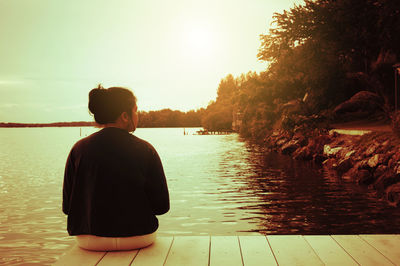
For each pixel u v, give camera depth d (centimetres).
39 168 3841
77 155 346
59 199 1986
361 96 4544
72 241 1176
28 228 1343
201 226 1280
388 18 3167
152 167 350
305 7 3747
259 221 1326
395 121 2431
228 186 2198
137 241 361
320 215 1385
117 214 342
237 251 377
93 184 339
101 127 360
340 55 4047
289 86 5484
